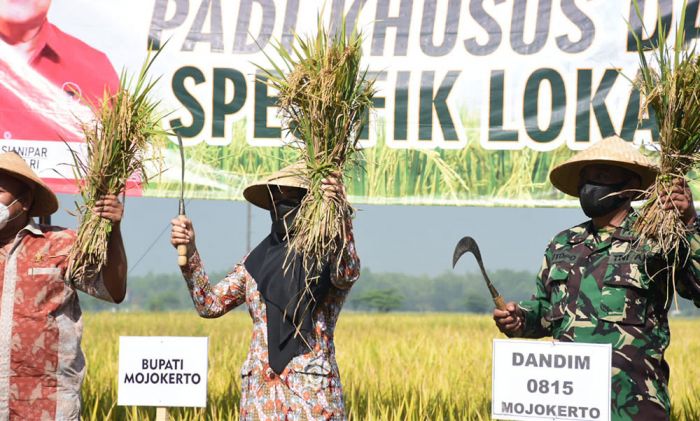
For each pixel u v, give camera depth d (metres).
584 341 7.17
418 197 10.76
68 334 7.12
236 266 7.81
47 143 10.95
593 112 10.53
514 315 7.71
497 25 10.71
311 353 6.98
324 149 6.87
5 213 7.06
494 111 10.70
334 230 6.68
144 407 11.79
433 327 40.34
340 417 7.06
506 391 7.10
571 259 7.48
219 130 10.97
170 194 10.92
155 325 40.56
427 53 10.77
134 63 11.05
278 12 10.96
